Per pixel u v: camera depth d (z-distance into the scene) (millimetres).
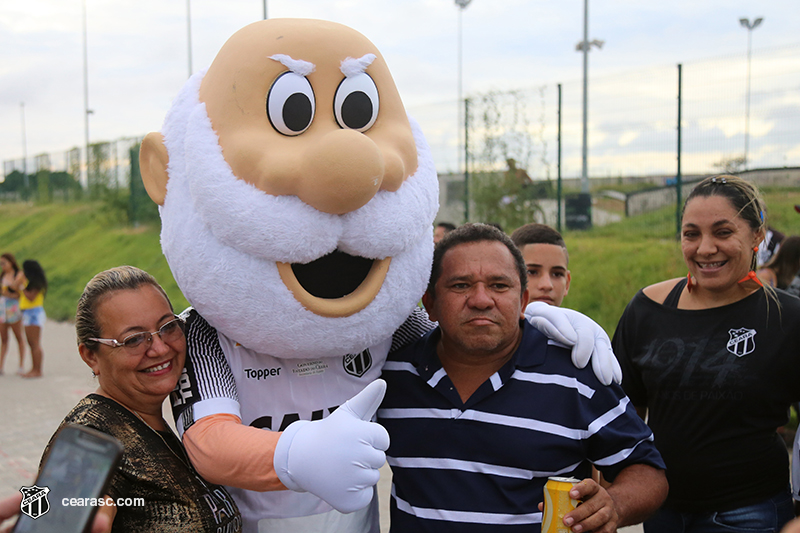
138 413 1930
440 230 6160
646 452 2117
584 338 2143
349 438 1597
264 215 1734
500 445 2088
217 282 1811
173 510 1801
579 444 2109
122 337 1833
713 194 2508
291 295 1816
